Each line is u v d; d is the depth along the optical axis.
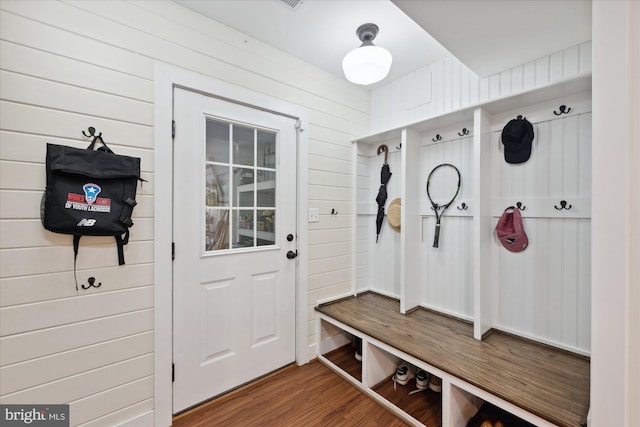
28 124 1.22
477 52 1.65
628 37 0.73
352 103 2.61
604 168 0.78
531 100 1.66
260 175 2.03
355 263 2.60
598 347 0.79
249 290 1.95
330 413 1.69
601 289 0.78
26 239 1.22
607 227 0.77
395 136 2.45
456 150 2.09
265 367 2.04
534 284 1.70
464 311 2.04
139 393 1.50
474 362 1.48
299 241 2.21
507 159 1.79
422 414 1.62
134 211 1.48
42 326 1.26
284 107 2.12
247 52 1.92
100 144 1.38
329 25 1.84
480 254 1.73
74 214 1.27
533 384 1.29
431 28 1.44
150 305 1.53
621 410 0.75
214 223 1.81
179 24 1.63
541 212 1.67
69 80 1.31
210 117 1.77
